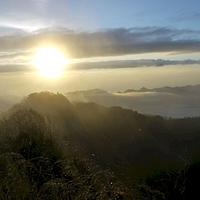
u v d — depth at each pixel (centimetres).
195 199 383
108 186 338
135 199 352
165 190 391
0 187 304
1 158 371
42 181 357
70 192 311
